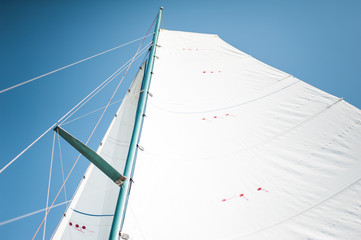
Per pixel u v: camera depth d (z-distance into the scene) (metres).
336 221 3.20
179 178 3.86
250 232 3.19
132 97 6.53
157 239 2.98
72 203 4.06
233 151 4.47
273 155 4.33
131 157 3.83
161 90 5.91
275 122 4.96
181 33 9.77
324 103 5.00
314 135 4.48
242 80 6.51
